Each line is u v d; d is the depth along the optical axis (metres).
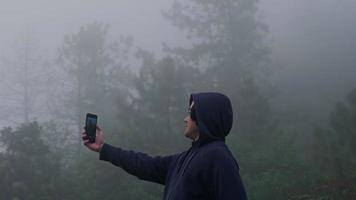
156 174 3.24
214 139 2.87
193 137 3.04
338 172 13.34
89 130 3.33
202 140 2.88
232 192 2.67
